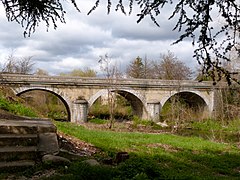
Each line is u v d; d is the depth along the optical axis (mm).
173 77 51594
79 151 10812
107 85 41125
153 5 4551
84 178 6621
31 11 6109
